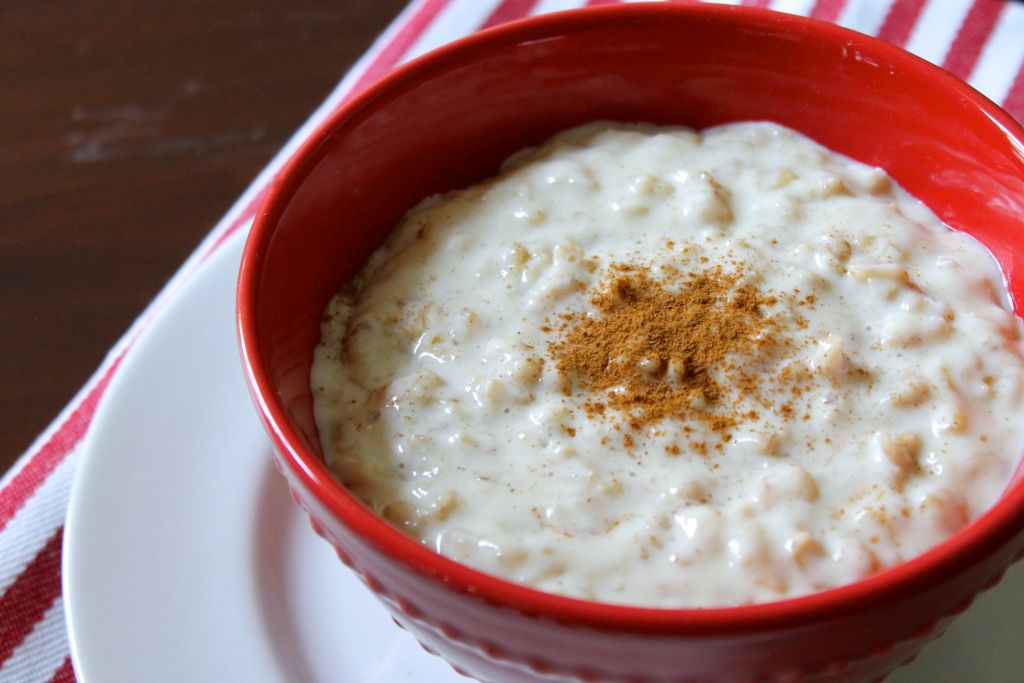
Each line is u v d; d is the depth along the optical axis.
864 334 0.31
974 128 0.32
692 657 0.26
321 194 0.32
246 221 0.39
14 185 0.43
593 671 0.26
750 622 0.25
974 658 0.30
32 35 0.47
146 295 0.41
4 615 0.33
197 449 0.33
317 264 0.32
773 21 0.33
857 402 0.30
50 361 0.39
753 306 0.31
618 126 0.35
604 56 0.34
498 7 0.43
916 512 0.29
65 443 0.36
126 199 0.43
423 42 0.43
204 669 0.30
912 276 0.32
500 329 0.32
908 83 0.32
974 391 0.30
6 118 0.45
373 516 0.26
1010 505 0.26
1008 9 0.41
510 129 0.35
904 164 0.34
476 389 0.31
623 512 0.29
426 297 0.32
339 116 0.32
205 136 0.44
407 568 0.26
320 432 0.31
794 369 0.30
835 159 0.34
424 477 0.30
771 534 0.28
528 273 0.32
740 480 0.29
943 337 0.31
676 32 0.33
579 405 0.31
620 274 0.32
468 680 0.31
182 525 0.32
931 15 0.41
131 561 0.31
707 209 0.33
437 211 0.34
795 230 0.33
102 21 0.47
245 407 0.34
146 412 0.33
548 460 0.30
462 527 0.29
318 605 0.32
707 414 0.30
